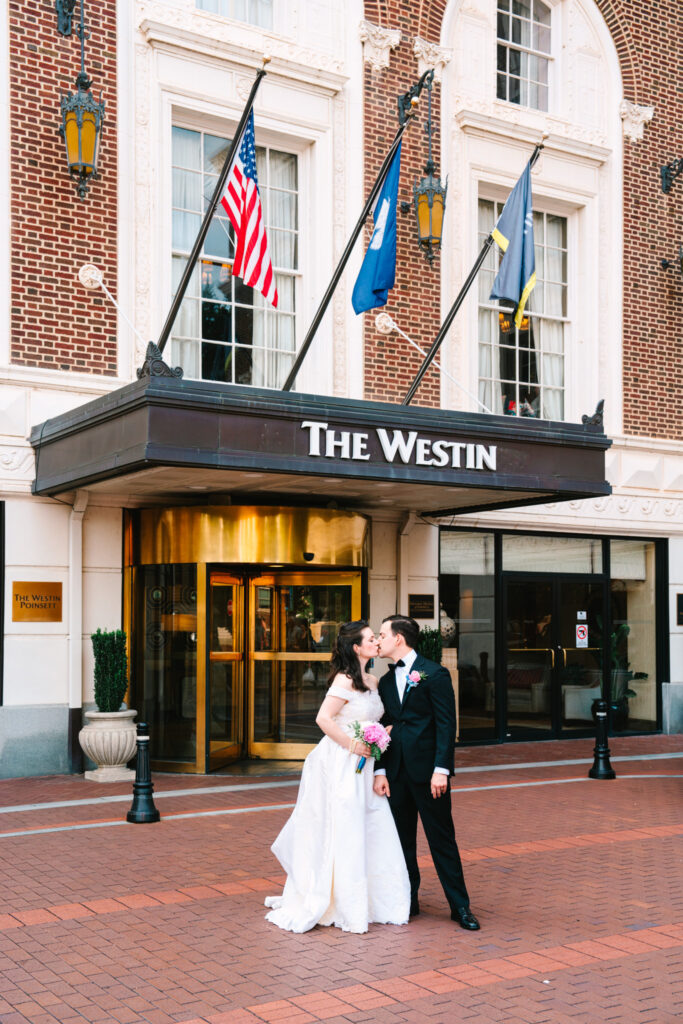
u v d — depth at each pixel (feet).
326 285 45.11
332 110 45.68
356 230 36.58
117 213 39.91
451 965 18.78
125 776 36.94
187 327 42.06
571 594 52.75
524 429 38.24
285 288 45.27
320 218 45.21
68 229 38.75
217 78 42.55
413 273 47.32
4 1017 16.26
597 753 39.45
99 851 26.68
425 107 48.16
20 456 37.45
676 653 55.77
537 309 53.21
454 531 48.98
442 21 49.21
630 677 54.75
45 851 26.66
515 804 33.88
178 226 42.29
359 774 20.95
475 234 49.78
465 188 49.29
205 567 38.83
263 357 44.29
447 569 48.73
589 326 53.88
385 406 34.99
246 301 44.01
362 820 20.92
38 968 18.38
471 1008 16.84
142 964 18.62
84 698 38.73
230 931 20.48
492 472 37.45
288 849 21.42
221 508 38.52
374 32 46.55
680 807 33.63
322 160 45.34
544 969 18.62
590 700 52.90
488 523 49.21
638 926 21.15
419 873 23.99
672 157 57.21
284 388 35.86
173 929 20.54
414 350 47.09
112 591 39.70
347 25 46.39
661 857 26.94
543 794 35.70
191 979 17.93
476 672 49.19
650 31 56.54
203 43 41.98
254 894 22.98
